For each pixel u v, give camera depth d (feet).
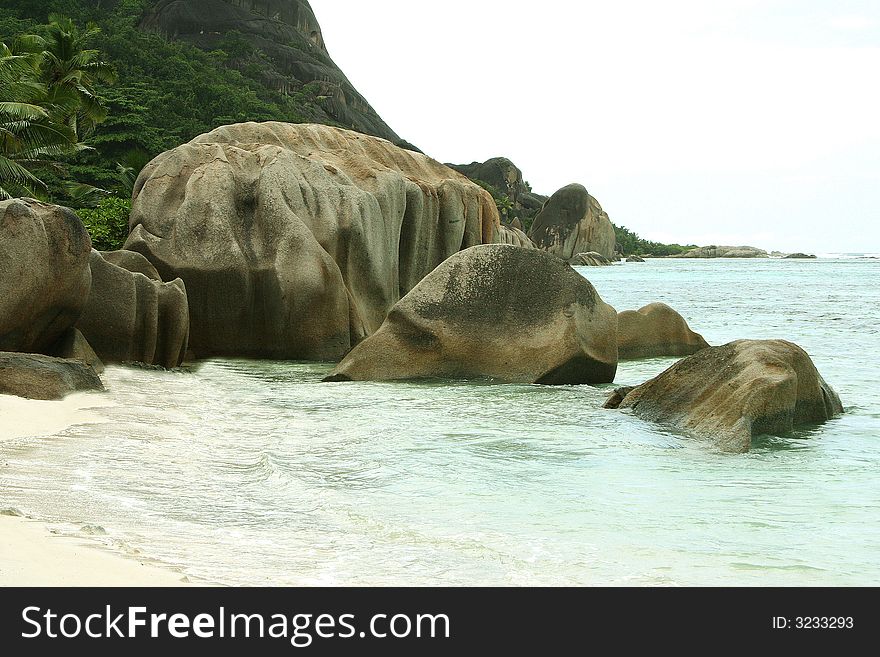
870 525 23.07
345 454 30.71
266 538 20.88
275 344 58.34
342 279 59.77
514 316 49.80
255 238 59.52
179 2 406.82
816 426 36.86
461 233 76.74
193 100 276.62
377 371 49.42
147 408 36.88
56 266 42.42
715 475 28.50
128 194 176.45
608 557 20.31
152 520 21.48
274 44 408.26
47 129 115.75
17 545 17.72
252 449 30.96
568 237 419.54
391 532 21.71
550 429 35.60
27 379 35.88
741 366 36.52
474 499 25.17
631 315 63.46
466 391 45.80
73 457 27.02
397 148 80.59
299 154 67.36
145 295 49.80
